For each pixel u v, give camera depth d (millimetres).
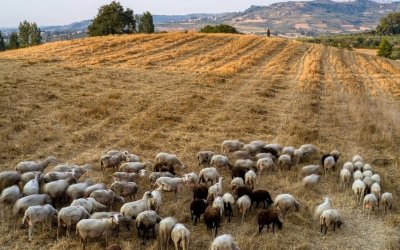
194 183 17469
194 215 15289
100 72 41875
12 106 27406
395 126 28516
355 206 16922
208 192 16469
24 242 13336
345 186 18750
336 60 63812
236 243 12992
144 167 19078
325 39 173875
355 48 136125
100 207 14867
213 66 50281
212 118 28891
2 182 16219
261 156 20812
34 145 21812
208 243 13883
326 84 44594
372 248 14102
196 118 28516
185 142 23781
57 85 34406
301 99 36125
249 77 45406
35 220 13430
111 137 23922
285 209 15789
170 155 20203
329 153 22000
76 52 53969
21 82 34000
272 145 22000
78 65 45219
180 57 56031
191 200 16844
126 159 20078
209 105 32219
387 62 70500
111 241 13680
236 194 16453
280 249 13688
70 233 13930
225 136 25219
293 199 15922
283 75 47938
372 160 22078
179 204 16453
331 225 15289
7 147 20844
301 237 14500
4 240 13312
